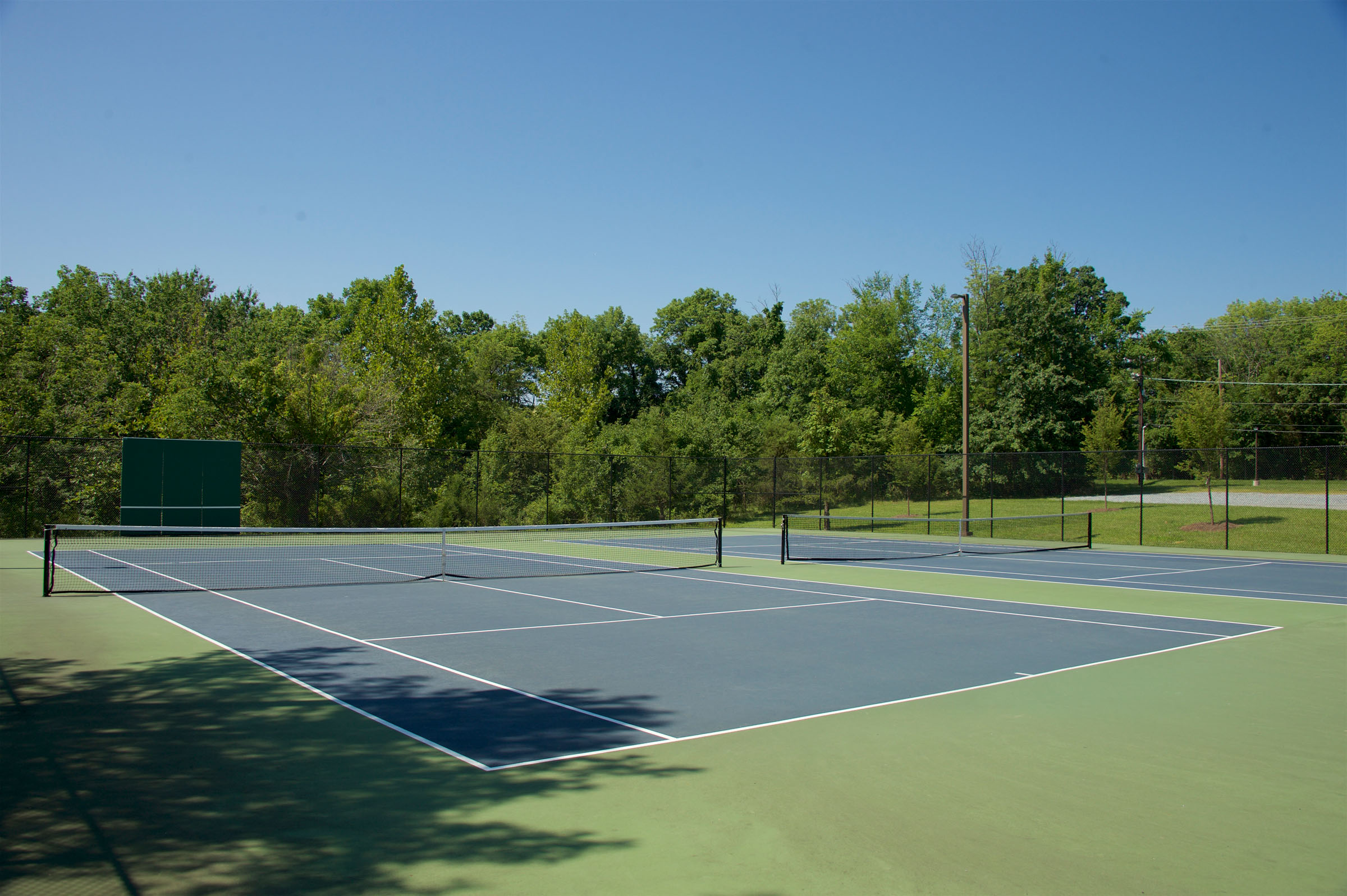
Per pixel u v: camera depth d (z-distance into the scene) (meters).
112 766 6.18
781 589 17.39
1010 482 52.56
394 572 19.92
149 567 20.39
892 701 8.34
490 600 15.30
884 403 65.69
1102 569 22.41
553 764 6.36
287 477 31.64
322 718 7.55
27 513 27.88
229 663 9.82
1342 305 85.62
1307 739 7.13
